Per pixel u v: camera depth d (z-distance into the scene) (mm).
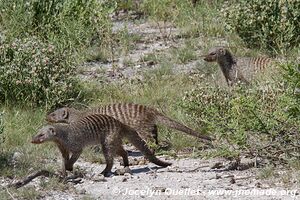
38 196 10844
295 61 16234
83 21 20219
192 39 20484
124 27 21219
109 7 22344
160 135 13906
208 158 12328
